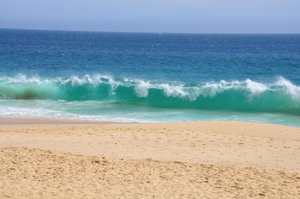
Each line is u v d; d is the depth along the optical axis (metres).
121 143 14.45
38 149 12.48
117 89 27.64
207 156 12.96
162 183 9.41
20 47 85.94
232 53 78.75
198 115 22.98
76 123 19.70
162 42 149.38
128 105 25.27
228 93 26.09
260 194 8.85
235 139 15.45
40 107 23.86
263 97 25.66
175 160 12.30
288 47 114.75
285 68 47.66
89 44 114.75
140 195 8.48
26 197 8.12
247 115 23.25
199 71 44.50
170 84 28.39
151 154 12.99
